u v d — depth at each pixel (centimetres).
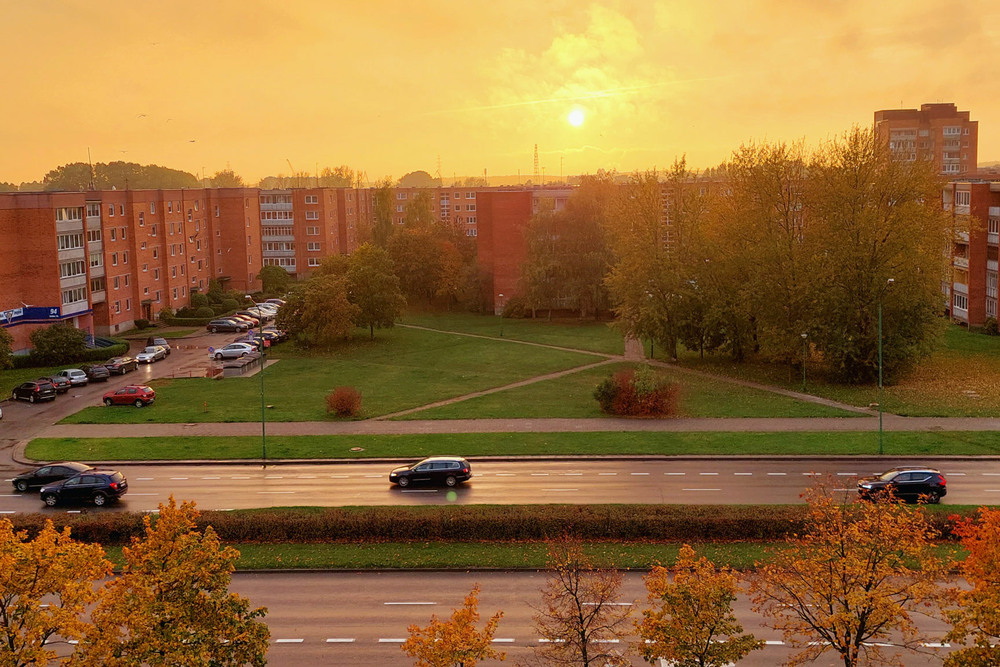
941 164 17450
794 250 7138
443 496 4266
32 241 8475
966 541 2395
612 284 8256
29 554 2111
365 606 3138
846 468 4641
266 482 4606
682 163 8181
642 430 5475
